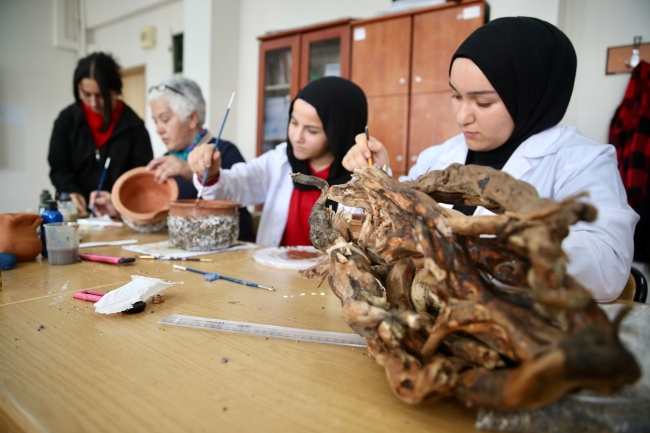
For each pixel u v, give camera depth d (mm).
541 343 380
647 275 2176
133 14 4590
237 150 2201
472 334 452
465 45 1077
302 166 1830
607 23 2270
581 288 371
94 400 472
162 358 587
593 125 2334
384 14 2590
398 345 485
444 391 431
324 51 2955
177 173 1671
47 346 616
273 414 457
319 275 705
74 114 2389
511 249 435
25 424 433
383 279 637
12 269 1078
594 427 377
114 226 1802
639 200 2100
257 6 3709
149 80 4566
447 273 452
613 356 312
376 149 1258
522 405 365
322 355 614
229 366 569
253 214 2361
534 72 1068
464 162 1396
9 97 4383
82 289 909
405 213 524
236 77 3865
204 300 858
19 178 4500
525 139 1172
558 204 384
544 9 2205
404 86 2555
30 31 4516
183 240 1305
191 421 438
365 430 434
